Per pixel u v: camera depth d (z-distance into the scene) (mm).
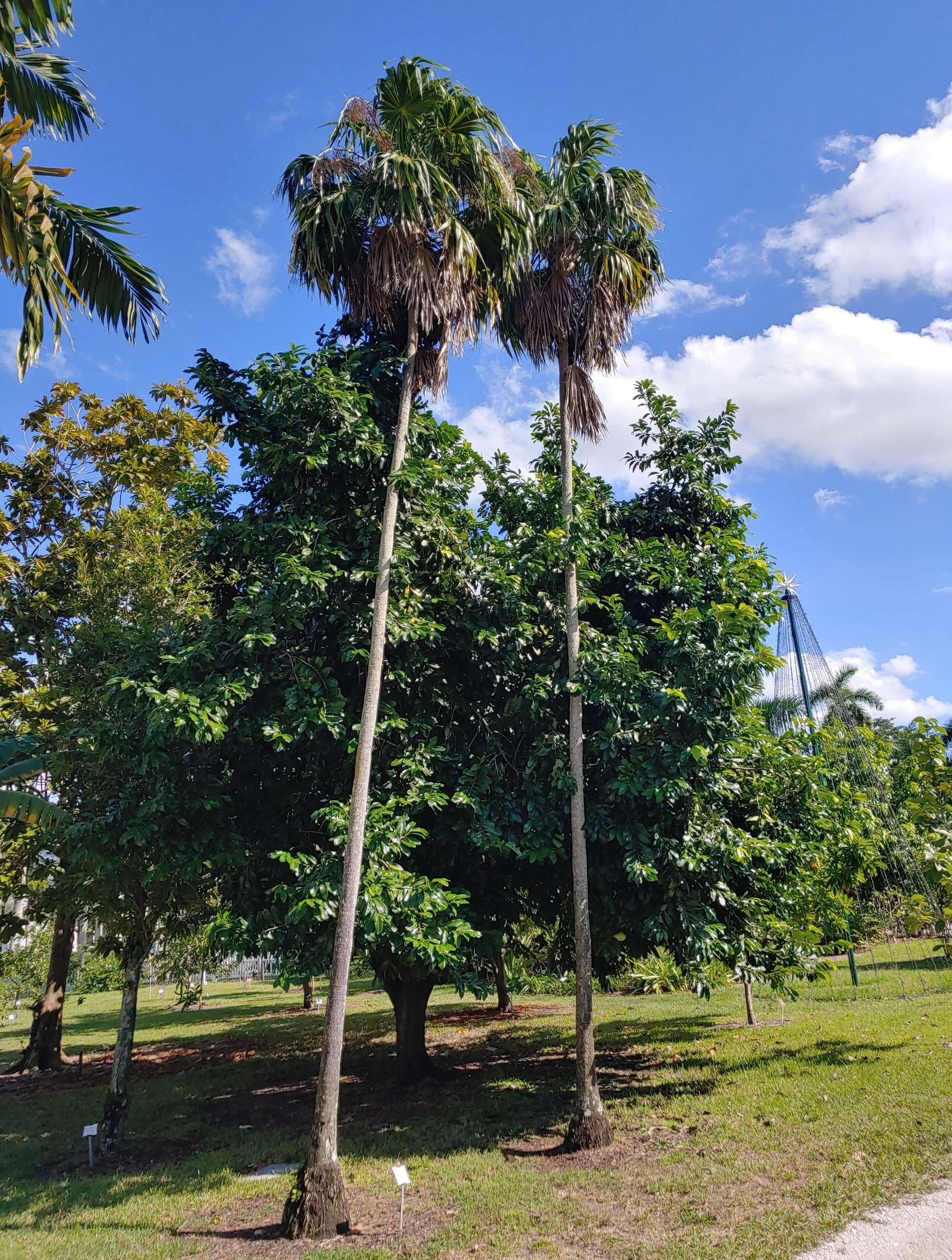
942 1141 7367
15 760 10953
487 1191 7387
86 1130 8914
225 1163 8961
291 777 10508
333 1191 6941
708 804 10445
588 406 10789
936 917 13984
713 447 12328
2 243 6469
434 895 8469
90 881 9750
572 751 9617
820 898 11945
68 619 15727
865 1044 11781
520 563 10945
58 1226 7270
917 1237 5617
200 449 18172
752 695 10516
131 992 10172
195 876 10195
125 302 8555
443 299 9227
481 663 10680
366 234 9719
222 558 10805
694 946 9305
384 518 8945
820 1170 7074
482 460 12094
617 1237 6180
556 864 10727
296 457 9328
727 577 11086
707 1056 12414
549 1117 9969
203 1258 6383
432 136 9414
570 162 10523
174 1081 13734
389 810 8820
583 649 10422
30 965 17469
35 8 7406
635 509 12648
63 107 8297
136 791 9734
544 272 10758
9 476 16734
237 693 8602
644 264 11094
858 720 34969
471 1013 19812
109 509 16766
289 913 8414
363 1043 16281
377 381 10695
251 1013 22703
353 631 9656
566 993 22922
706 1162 7609
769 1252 5645
